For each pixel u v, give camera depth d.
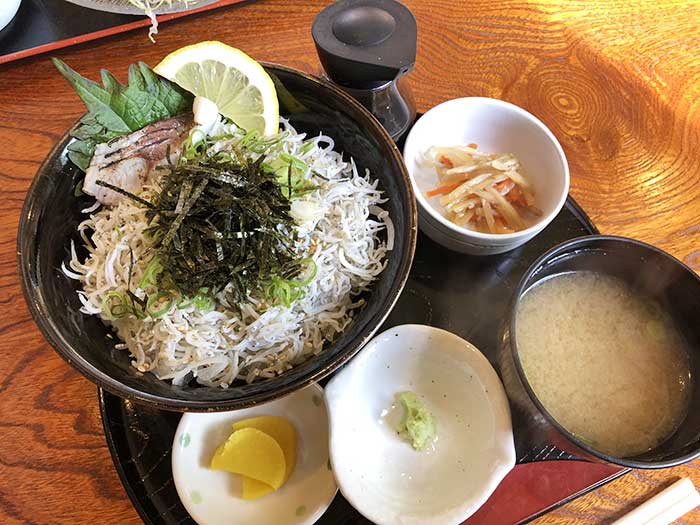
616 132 0.41
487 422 0.30
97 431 0.32
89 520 0.30
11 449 0.31
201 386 0.32
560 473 0.30
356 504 0.27
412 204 0.30
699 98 0.43
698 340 0.30
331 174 0.36
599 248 0.31
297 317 0.32
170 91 0.34
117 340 0.33
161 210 0.31
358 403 0.32
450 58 0.45
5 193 0.39
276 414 0.32
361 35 0.34
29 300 0.27
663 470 0.31
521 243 0.35
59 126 0.41
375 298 0.30
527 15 0.47
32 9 0.45
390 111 0.39
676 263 0.30
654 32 0.46
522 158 0.39
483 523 0.29
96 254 0.33
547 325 0.32
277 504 0.29
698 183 0.39
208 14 0.46
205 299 0.31
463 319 0.35
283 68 0.34
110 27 0.44
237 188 0.31
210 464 0.30
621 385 0.31
